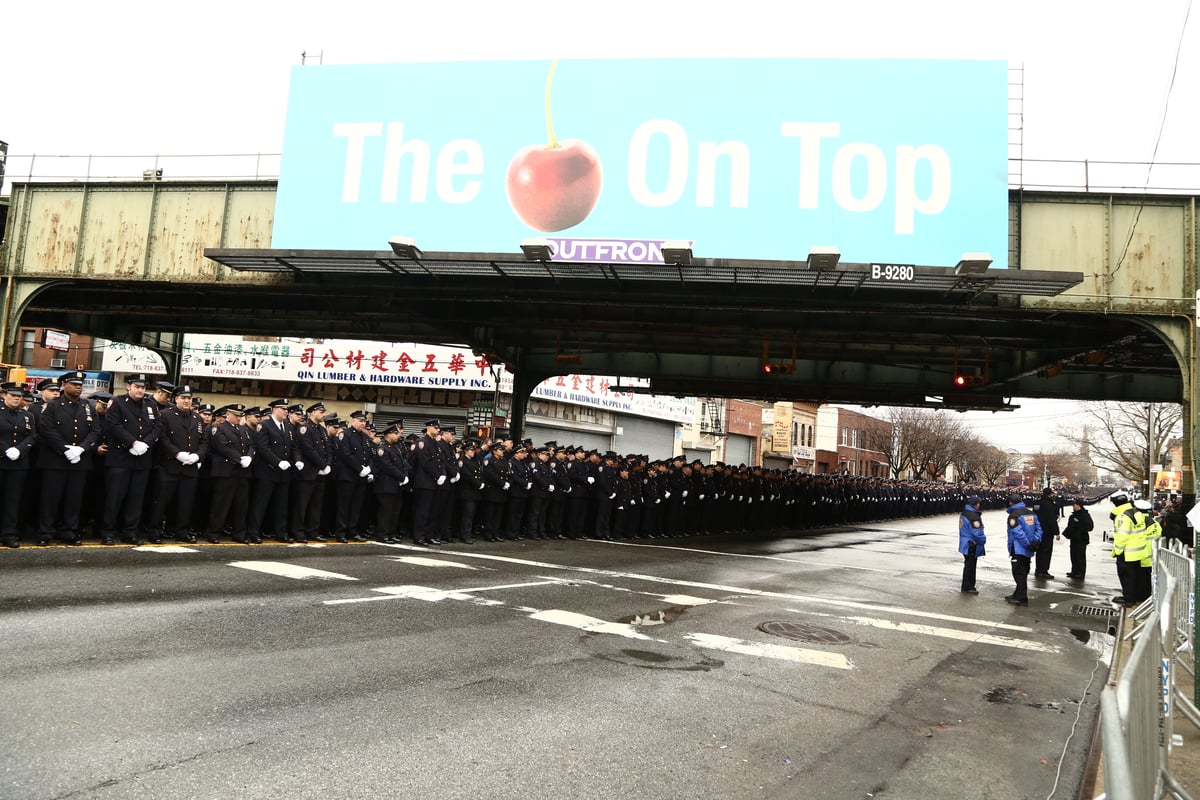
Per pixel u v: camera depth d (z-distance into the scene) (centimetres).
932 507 5019
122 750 405
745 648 746
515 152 1527
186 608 716
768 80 1476
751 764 462
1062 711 632
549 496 1662
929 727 563
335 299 2059
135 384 1046
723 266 1353
